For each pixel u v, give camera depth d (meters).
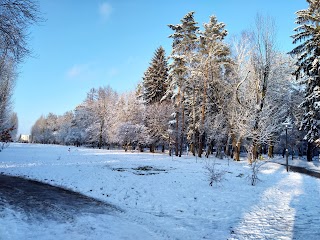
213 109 36.44
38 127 126.12
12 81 28.48
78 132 66.88
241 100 30.95
